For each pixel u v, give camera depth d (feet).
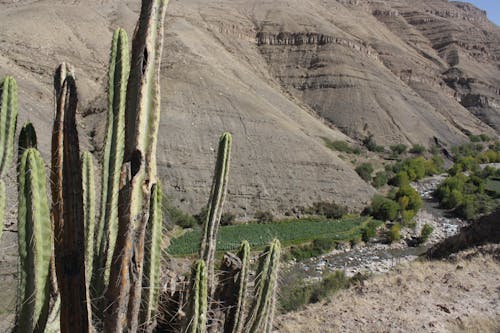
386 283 43.42
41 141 98.32
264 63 316.19
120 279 11.84
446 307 36.11
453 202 146.41
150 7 11.33
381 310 36.52
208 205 18.74
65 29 196.44
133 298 12.07
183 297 17.40
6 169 13.94
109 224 14.48
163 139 137.39
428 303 37.47
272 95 237.04
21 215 11.60
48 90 140.05
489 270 45.14
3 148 13.76
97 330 14.99
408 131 259.19
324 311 37.68
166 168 129.18
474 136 289.74
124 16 241.55
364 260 100.01
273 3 379.55
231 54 293.84
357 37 379.35
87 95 152.15
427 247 112.98
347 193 145.38
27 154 11.59
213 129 149.89
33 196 11.55
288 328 34.83
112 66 13.60
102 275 15.14
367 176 168.04
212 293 17.76
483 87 381.60
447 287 41.04
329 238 109.70
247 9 370.32
